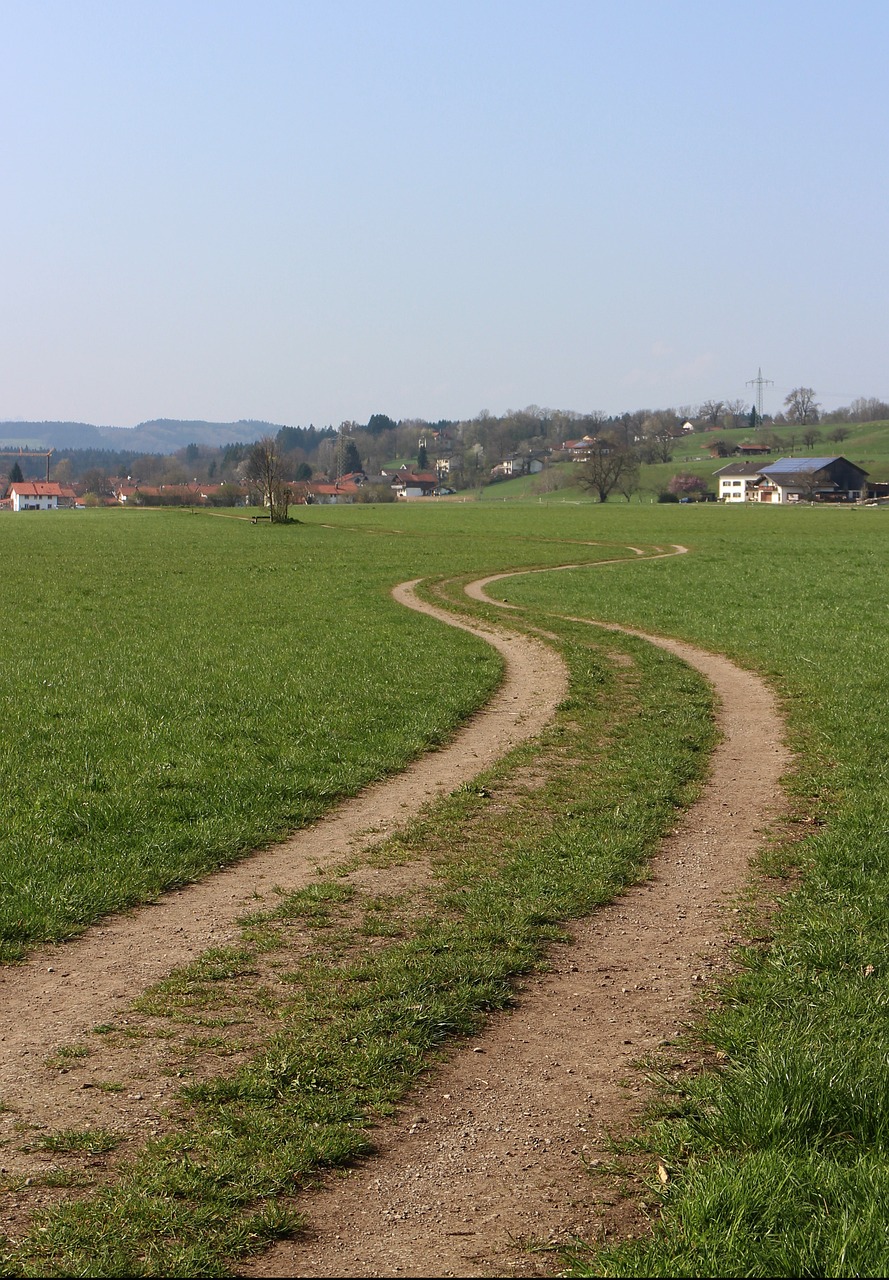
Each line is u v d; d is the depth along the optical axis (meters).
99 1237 5.56
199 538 84.50
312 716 19.53
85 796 14.02
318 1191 6.05
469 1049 7.79
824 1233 5.34
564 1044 7.83
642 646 29.38
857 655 26.56
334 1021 8.12
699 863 12.07
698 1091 6.93
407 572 53.84
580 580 49.03
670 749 17.44
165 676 23.64
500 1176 6.18
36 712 19.56
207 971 9.04
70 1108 6.88
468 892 10.95
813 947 9.34
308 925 10.18
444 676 24.03
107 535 88.81
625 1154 6.37
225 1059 7.56
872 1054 7.21
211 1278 5.32
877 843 12.18
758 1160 5.94
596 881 11.25
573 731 19.06
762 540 79.88
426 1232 5.68
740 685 23.80
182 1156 6.31
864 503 183.00
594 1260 5.31
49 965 9.27
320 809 14.20
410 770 16.48
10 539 82.12
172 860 11.84
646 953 9.54
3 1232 5.62
